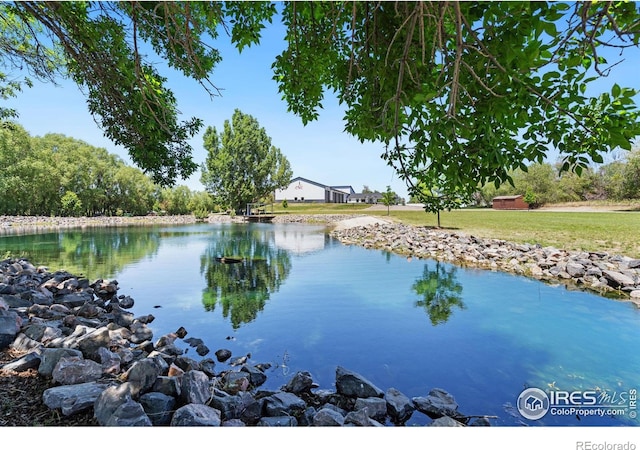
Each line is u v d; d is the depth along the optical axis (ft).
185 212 184.85
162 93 16.44
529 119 6.99
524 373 12.67
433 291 24.73
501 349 14.82
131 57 16.07
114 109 15.62
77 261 39.17
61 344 12.34
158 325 18.07
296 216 128.67
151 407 8.96
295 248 49.37
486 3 6.36
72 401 8.44
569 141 7.09
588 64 7.56
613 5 6.00
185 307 21.35
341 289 25.58
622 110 6.67
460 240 46.29
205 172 143.33
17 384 9.62
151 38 15.57
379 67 8.98
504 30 5.98
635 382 11.96
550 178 135.64
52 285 23.77
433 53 7.53
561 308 20.49
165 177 18.04
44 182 131.03
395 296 23.53
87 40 13.14
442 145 7.17
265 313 20.03
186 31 9.93
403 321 18.48
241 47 12.99
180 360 12.35
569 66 6.48
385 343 15.53
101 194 152.46
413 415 9.97
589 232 49.55
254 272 32.42
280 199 217.36
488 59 6.59
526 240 43.96
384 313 19.90
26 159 126.62
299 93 13.41
